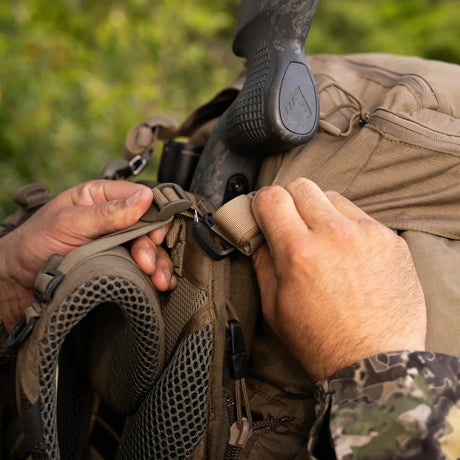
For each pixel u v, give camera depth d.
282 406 0.70
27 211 0.91
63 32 2.92
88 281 0.56
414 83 0.77
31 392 0.57
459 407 0.53
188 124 0.98
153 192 0.64
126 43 2.85
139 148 0.97
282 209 0.62
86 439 0.80
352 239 0.60
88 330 0.79
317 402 0.57
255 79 0.69
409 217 0.70
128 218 0.62
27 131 2.33
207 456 0.64
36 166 2.41
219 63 3.35
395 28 3.48
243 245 0.64
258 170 0.77
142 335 0.61
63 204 0.72
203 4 3.32
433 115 0.75
